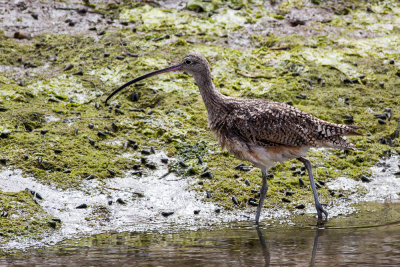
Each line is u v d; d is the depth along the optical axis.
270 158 12.84
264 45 18.72
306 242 10.73
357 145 15.26
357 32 19.55
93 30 19.03
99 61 17.56
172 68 14.02
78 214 12.27
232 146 13.16
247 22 19.75
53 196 12.68
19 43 18.19
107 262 9.85
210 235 11.34
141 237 11.31
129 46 18.27
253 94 16.47
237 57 17.98
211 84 13.63
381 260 9.65
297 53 18.28
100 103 15.97
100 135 14.79
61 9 19.86
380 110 16.33
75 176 13.38
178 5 20.55
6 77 16.70
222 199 13.12
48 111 15.41
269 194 13.41
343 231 11.36
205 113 15.78
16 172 13.21
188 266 9.55
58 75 16.94
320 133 12.81
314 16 20.27
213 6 20.31
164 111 15.78
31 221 11.70
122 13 19.94
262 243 10.74
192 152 14.58
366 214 12.44
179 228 11.88
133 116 15.57
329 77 17.33
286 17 20.11
